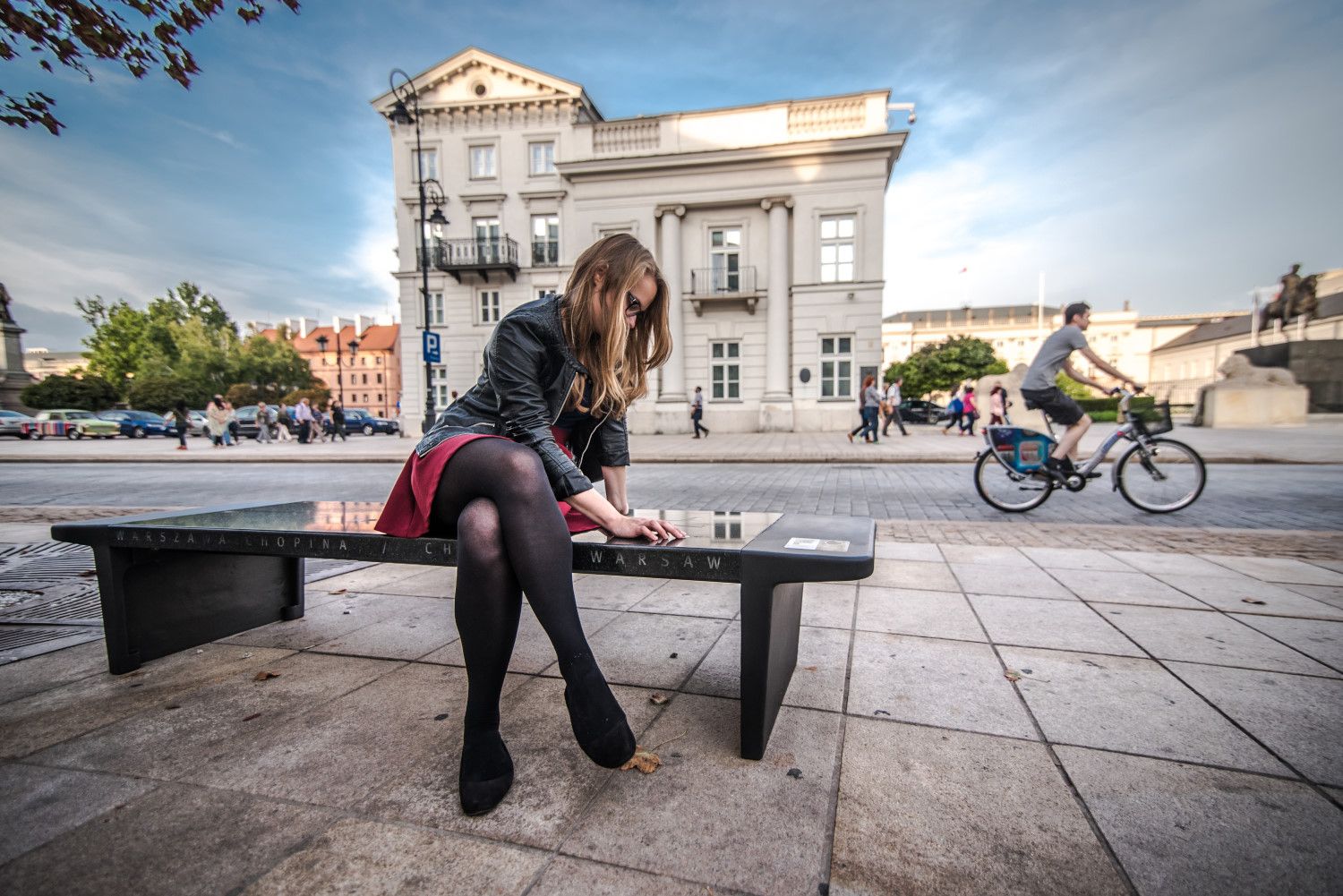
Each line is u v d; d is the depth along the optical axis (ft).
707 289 69.92
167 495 26.86
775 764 4.92
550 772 4.82
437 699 6.18
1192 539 13.65
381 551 5.57
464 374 79.66
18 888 3.58
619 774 4.78
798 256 67.26
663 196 69.21
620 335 5.62
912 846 3.96
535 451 5.39
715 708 5.96
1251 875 3.69
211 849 3.95
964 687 6.39
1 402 100.01
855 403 67.15
